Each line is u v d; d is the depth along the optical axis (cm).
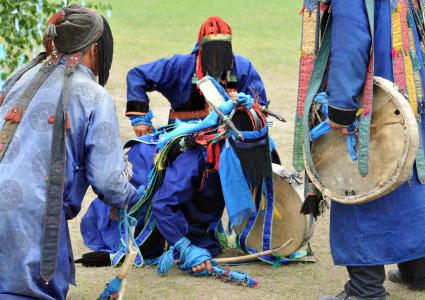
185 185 1245
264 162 1233
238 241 1345
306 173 1076
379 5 1039
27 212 827
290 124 2280
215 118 1234
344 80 987
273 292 1183
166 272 1242
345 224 1064
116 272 1252
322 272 1271
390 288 1190
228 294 1170
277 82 2847
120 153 860
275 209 1301
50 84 862
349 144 1038
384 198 1041
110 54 906
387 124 1004
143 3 4916
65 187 855
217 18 1323
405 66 1045
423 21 1123
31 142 841
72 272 891
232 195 1205
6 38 1994
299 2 5031
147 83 1369
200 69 1339
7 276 828
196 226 1311
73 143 852
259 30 4003
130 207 1281
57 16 877
